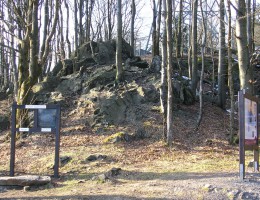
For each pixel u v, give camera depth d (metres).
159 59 18.06
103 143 12.53
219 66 18.27
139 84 16.33
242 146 7.58
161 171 9.27
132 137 13.03
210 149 12.09
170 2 12.46
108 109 14.70
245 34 11.38
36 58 14.35
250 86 11.29
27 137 13.55
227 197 6.55
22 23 14.88
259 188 6.91
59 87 17.39
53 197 7.21
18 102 14.19
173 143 12.62
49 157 11.09
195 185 7.34
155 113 14.64
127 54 21.00
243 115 7.59
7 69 26.95
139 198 6.73
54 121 9.43
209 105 17.92
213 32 31.56
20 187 8.27
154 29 22.19
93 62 19.59
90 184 8.35
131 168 9.77
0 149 12.80
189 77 20.11
